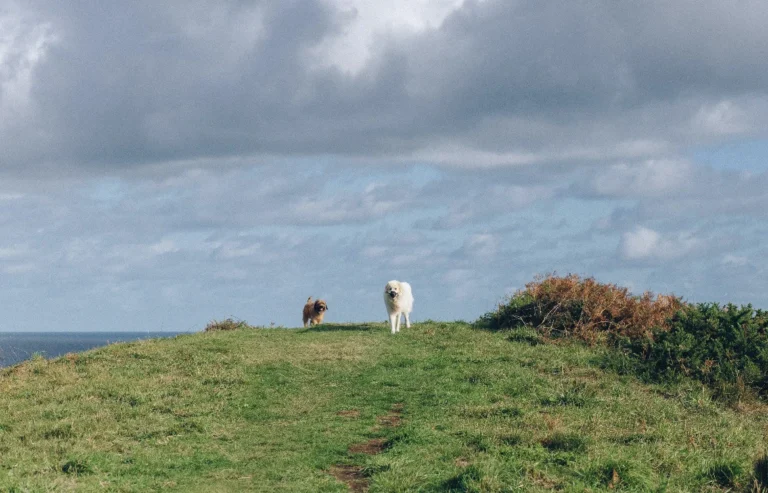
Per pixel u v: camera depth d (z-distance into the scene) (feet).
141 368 56.34
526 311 72.69
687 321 59.52
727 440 37.22
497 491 27.58
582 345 63.36
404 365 57.36
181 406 45.42
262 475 32.37
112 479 31.32
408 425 39.19
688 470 30.91
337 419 42.80
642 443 35.01
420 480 29.84
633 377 52.80
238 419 43.04
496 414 41.96
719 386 50.44
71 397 47.26
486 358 58.49
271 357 60.23
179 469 33.40
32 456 34.68
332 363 58.23
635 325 64.34
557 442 34.40
